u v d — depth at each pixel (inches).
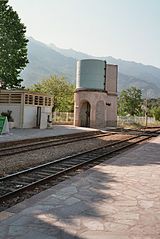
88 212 261.6
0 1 1453.0
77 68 1898.4
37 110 1446.9
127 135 1350.9
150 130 1827.0
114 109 2063.2
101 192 330.3
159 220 247.0
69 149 783.1
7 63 1476.4
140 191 338.6
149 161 563.5
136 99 4232.3
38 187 372.2
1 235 208.4
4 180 404.2
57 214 253.9
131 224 235.9
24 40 1593.3
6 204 297.0
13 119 1382.9
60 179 422.9
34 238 204.2
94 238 207.5
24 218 242.1
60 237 207.2
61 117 2209.6
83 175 420.8
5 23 1475.1
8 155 633.6
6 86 1609.3
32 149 729.0
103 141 1051.9
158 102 5231.3
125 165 511.5
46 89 2775.6
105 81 1886.1
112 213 261.0
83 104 1868.8
